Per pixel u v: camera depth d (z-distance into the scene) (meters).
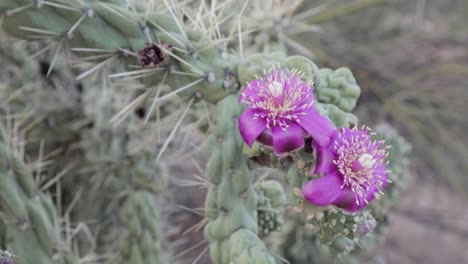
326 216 0.50
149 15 0.55
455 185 1.62
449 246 1.55
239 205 0.52
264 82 0.49
